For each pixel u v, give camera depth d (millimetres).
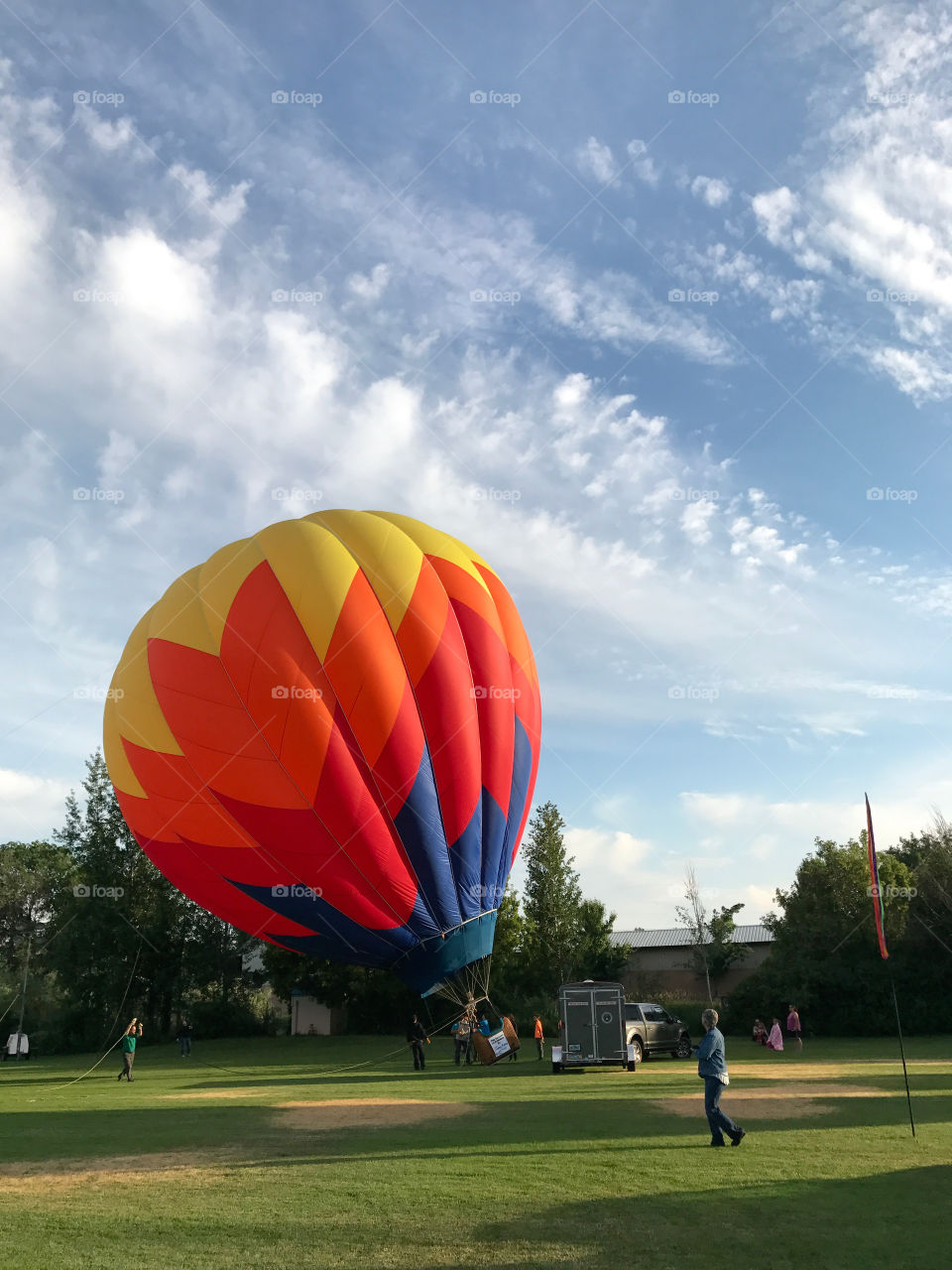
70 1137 14672
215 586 25656
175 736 25016
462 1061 33062
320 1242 8258
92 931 52062
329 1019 53719
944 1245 8109
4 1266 7641
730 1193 9914
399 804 24562
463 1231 8555
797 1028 36750
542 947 53312
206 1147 13328
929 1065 27469
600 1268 7562
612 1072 26781
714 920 59312
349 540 26297
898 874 51469
